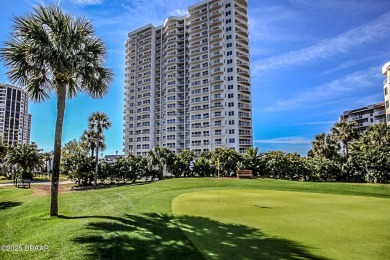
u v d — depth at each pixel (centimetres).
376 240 766
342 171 3631
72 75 1220
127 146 10256
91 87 1338
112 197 1794
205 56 8700
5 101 10862
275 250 677
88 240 745
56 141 1205
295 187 2669
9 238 838
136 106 10294
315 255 645
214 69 8456
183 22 9575
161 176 4994
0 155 6372
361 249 690
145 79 10200
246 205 1393
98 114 4338
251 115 8400
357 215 1133
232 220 1017
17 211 1304
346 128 5022
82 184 4547
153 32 10306
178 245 711
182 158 5228
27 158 5569
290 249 686
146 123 9875
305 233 835
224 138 7950
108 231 837
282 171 4088
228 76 8244
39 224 1002
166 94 9288
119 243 722
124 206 1369
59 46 1145
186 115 9006
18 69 1182
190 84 8825
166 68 9550
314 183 3000
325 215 1127
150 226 914
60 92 1239
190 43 9075
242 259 615
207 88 8506
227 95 8181
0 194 2303
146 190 2284
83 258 621
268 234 820
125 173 4788
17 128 11244
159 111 9856
